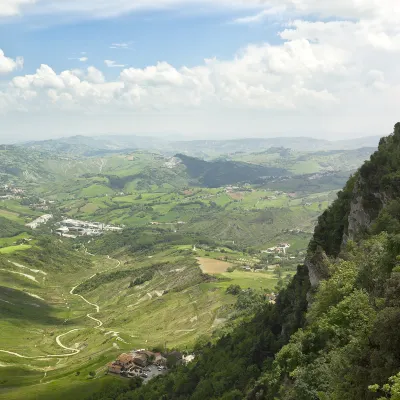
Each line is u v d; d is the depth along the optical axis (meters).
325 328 57.91
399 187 84.81
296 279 112.62
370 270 61.00
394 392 31.53
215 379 111.56
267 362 94.06
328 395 45.75
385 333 39.56
